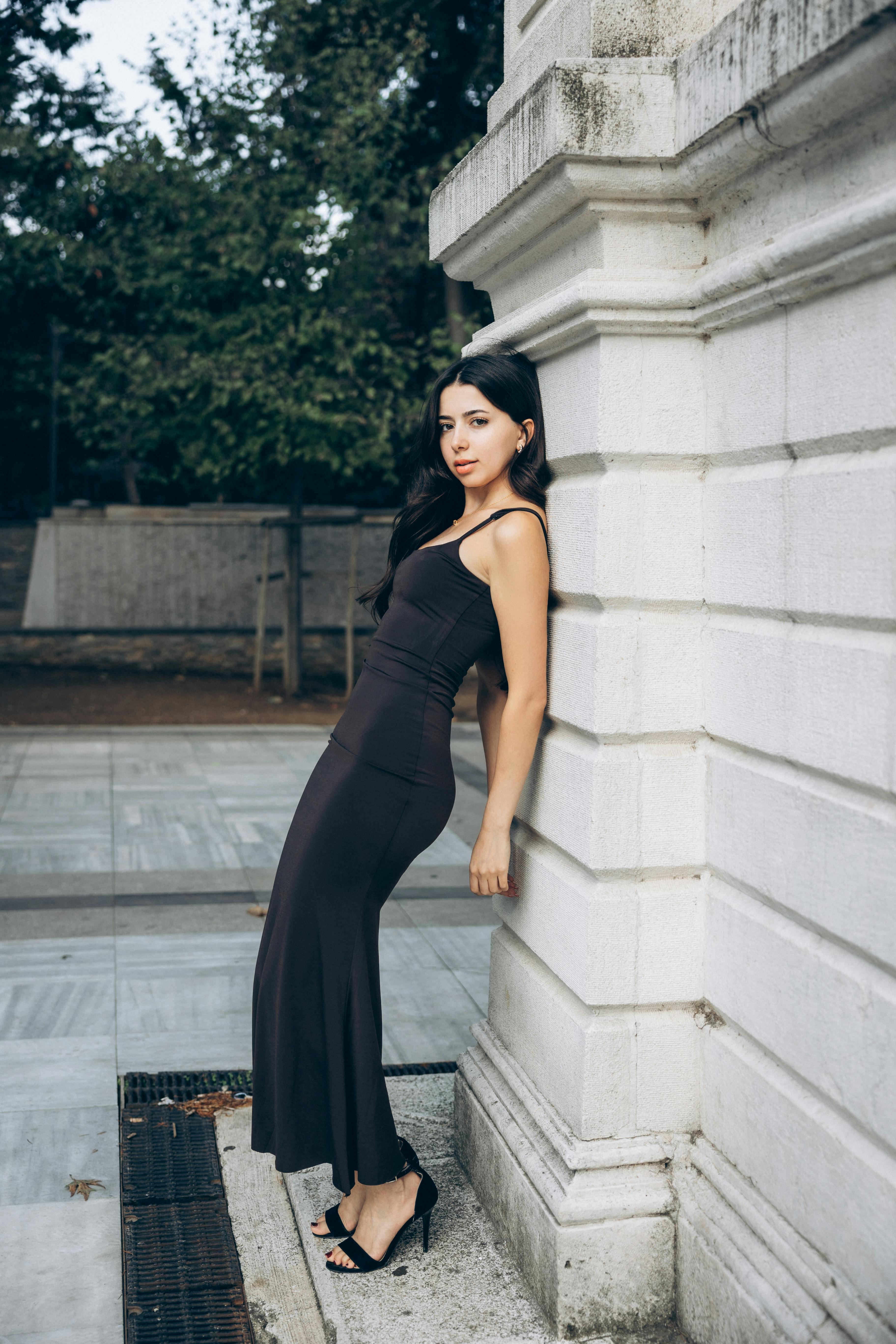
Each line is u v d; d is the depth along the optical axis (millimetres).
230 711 11430
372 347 11117
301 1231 2508
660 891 2182
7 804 6898
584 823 2186
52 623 14984
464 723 10859
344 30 11891
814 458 1805
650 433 2111
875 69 1459
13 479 30078
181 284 11297
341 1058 2291
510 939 2727
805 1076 1847
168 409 11883
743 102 1693
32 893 5086
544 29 2369
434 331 11625
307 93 11398
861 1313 1671
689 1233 2100
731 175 1898
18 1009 3752
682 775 2170
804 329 1781
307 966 2285
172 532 15234
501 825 2303
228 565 15406
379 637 2371
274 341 11039
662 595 2135
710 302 1997
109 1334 2158
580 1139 2209
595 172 1971
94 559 15070
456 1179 2744
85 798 7129
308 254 10906
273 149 11164
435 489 2578
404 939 4566
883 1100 1637
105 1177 2719
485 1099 2607
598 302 2029
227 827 6414
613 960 2170
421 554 2354
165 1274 2363
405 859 2342
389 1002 3900
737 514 2016
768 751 1938
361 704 2334
